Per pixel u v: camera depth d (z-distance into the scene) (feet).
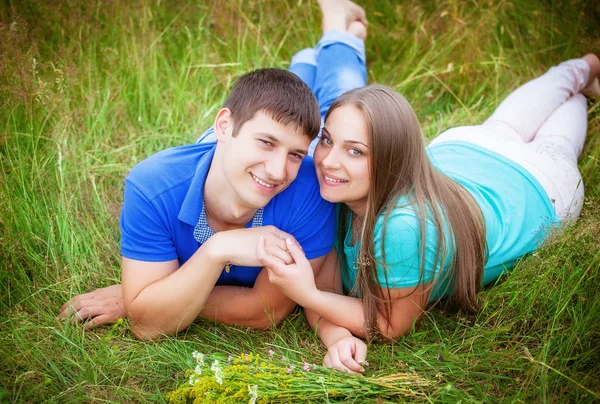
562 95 10.51
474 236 7.53
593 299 7.33
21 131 9.88
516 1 12.87
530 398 6.72
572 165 9.36
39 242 8.54
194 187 7.00
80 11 11.54
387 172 6.93
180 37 12.45
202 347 7.49
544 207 8.68
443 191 7.36
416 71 12.12
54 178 9.45
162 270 7.30
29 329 7.42
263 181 6.65
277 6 13.02
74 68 10.40
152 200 7.05
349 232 7.76
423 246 6.89
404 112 7.00
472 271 7.48
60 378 6.81
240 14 12.60
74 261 8.47
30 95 9.36
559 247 7.84
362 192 7.07
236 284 8.04
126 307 7.38
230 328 7.80
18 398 6.56
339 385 6.63
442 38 12.62
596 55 11.76
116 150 10.23
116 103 10.93
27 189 9.02
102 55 11.63
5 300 7.83
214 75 11.89
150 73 11.53
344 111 6.91
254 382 6.48
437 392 6.70
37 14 11.45
